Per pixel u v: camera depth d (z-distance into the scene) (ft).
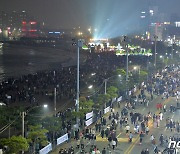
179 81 447.83
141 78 418.31
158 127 253.85
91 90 375.04
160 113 274.98
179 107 317.01
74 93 362.53
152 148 207.41
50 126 205.57
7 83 415.85
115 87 337.72
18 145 162.71
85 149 201.77
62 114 250.78
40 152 179.73
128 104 315.17
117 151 201.16
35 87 397.80
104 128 240.94
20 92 357.82
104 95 294.66
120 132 239.91
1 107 228.43
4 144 162.50
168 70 569.23
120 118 265.95
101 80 415.23
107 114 285.64
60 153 184.14
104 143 214.48
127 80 374.22
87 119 248.32
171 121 249.14
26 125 208.44
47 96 362.53
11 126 211.20
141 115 271.49
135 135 234.17
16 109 226.58
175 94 374.43
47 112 285.23
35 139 183.32
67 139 212.43
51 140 203.31
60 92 371.15
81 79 440.86
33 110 223.30
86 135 218.59
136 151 201.77
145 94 381.19
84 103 259.19
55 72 517.96
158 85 404.98
